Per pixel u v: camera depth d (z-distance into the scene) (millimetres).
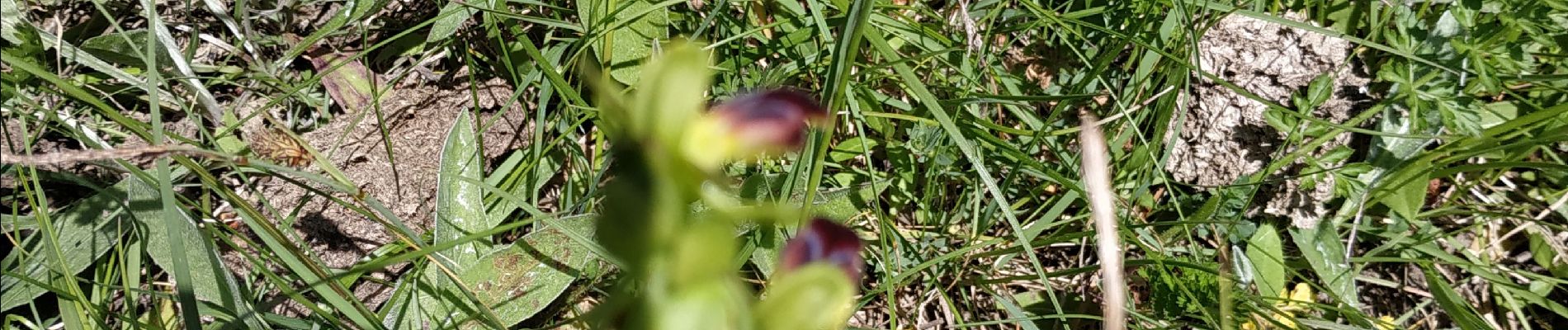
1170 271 352
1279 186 377
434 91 395
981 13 397
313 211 366
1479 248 383
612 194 115
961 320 353
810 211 355
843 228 142
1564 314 356
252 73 386
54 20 385
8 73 348
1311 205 373
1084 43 397
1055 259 388
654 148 112
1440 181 392
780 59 395
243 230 363
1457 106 354
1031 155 385
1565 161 378
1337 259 369
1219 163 384
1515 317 375
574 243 333
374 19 399
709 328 115
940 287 354
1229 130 382
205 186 351
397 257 293
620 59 368
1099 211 174
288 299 350
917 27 379
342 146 379
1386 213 381
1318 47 376
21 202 360
